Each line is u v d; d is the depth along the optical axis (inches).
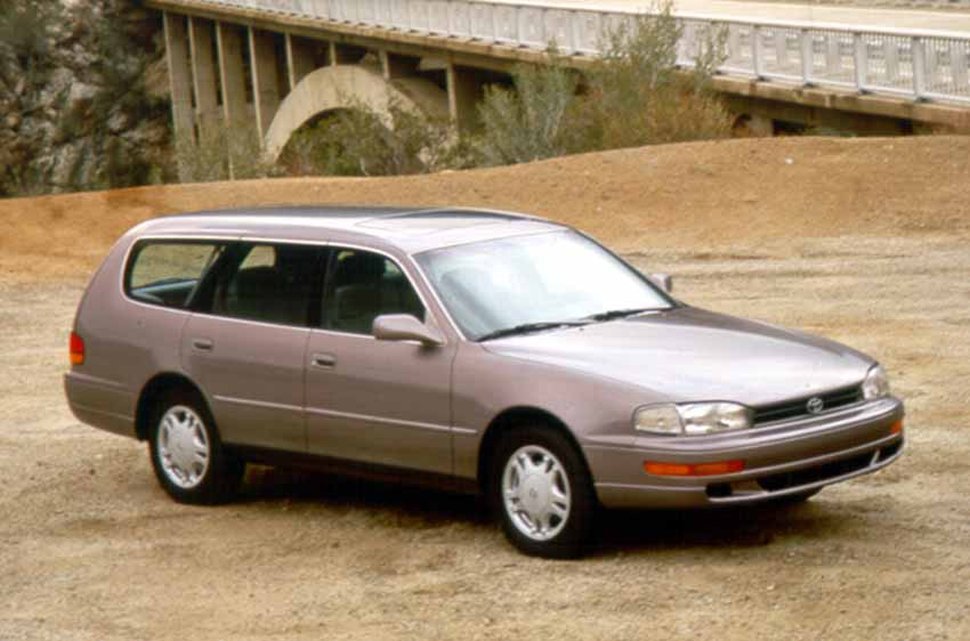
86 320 516.1
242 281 480.7
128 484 529.7
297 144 2022.6
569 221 1098.7
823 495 468.1
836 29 1469.0
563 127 1561.3
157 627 386.0
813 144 1162.6
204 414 486.9
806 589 380.2
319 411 455.2
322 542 449.7
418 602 391.2
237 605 399.2
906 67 1387.8
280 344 463.8
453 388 426.9
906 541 416.5
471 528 453.1
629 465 398.0
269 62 3732.8
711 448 391.9
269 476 530.0
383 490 504.7
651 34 1626.5
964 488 468.4
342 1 2915.8
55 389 719.1
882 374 431.2
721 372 407.5
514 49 2180.1
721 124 1464.1
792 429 400.2
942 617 356.8
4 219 1179.3
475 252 457.7
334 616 385.7
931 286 842.2
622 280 469.1
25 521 492.1
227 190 1228.5
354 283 456.1
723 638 351.9
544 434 411.8
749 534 430.0
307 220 479.5
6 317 916.6
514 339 430.0
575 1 2751.0
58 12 4512.8
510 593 392.2
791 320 783.7
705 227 1058.1
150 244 507.2
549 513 413.7
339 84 2950.3
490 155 1592.0
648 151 1197.7
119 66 4542.3
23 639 382.0
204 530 469.1
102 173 4370.1
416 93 2696.9
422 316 439.8
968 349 687.1
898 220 1024.2
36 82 4478.3
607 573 402.3
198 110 4286.4
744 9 2330.2
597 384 404.8
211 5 3846.0
